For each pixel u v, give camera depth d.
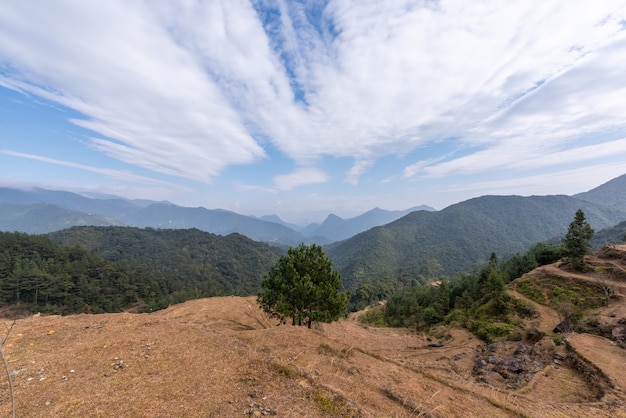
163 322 14.93
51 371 8.93
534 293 35.97
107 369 9.15
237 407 7.26
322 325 38.28
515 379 17.09
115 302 93.44
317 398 8.02
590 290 31.72
